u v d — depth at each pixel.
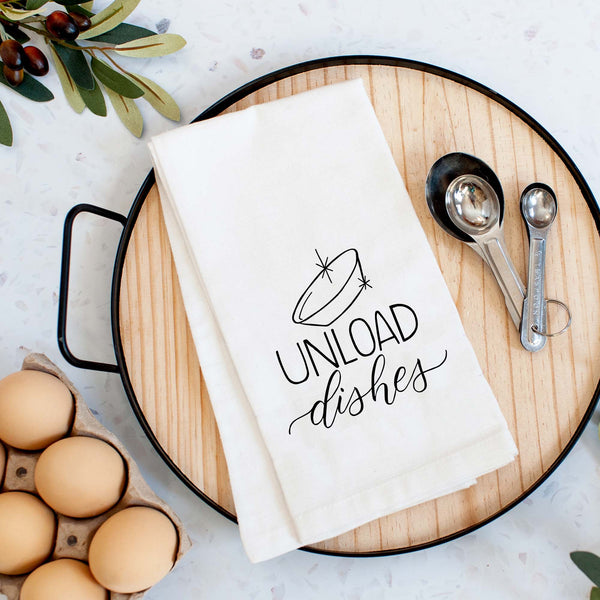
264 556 0.50
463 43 0.62
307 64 0.55
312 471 0.50
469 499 0.53
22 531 0.48
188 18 0.63
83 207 0.52
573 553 0.52
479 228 0.54
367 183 0.52
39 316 0.62
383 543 0.52
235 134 0.52
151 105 0.60
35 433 0.49
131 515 0.49
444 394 0.51
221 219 0.52
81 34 0.57
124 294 0.54
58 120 0.62
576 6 0.62
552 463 0.52
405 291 0.51
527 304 0.53
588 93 0.62
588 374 0.53
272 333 0.51
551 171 0.55
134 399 0.53
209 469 0.53
